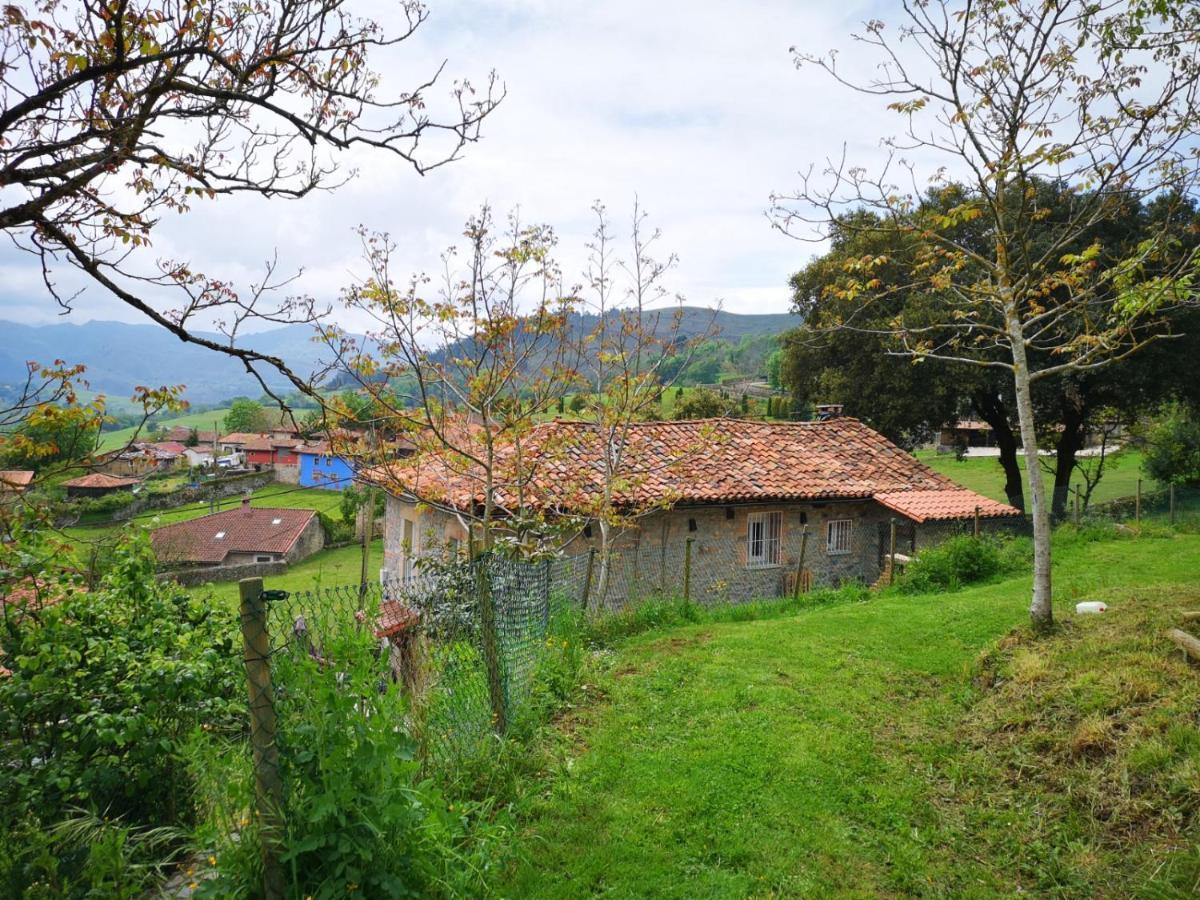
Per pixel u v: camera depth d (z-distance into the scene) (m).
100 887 3.56
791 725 6.78
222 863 3.49
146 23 4.55
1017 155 7.61
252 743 3.55
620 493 14.54
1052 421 27.05
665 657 8.95
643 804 5.43
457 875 3.99
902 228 8.40
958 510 17.38
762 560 17.16
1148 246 7.18
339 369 9.96
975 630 9.36
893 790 5.66
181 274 5.23
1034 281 9.05
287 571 37.59
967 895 4.43
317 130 4.71
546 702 7.14
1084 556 13.75
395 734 3.74
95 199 4.93
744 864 4.75
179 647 5.21
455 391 10.77
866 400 26.00
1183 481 25.81
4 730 4.57
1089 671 6.62
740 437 19.28
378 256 10.02
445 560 10.34
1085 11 7.22
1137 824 4.75
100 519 38.22
